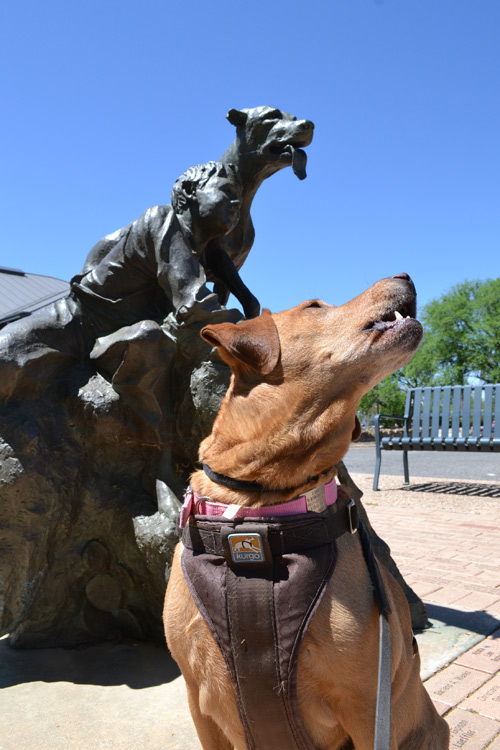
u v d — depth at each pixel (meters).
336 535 1.79
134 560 3.47
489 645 3.51
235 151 4.31
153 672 3.23
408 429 9.51
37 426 3.32
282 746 1.75
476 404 8.66
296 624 1.67
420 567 5.12
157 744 2.57
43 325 3.51
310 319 2.04
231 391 2.05
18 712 2.84
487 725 2.65
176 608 1.89
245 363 1.95
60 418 3.46
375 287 2.09
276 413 1.91
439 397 9.12
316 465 1.89
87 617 3.59
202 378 3.43
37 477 3.25
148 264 3.63
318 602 1.68
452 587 4.57
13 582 3.16
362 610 1.73
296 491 1.82
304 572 1.70
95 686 3.09
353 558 1.81
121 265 3.68
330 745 1.87
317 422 1.91
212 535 1.82
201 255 3.90
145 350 3.32
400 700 1.94
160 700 2.94
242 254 4.57
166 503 3.38
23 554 3.20
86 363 3.66
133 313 3.77
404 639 1.99
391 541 6.07
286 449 1.86
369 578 1.81
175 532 3.25
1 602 3.11
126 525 3.48
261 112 4.18
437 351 42.19
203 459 2.07
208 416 3.41
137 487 3.57
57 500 3.33
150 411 3.46
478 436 8.58
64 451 3.42
